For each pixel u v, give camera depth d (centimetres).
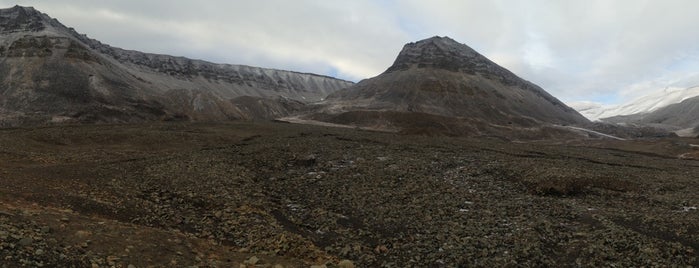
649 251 2105
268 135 7875
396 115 16925
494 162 4522
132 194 2816
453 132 15662
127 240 1681
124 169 3722
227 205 2739
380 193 3219
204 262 1636
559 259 2092
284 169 4153
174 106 16525
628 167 5416
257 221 2469
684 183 4031
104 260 1448
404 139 7931
